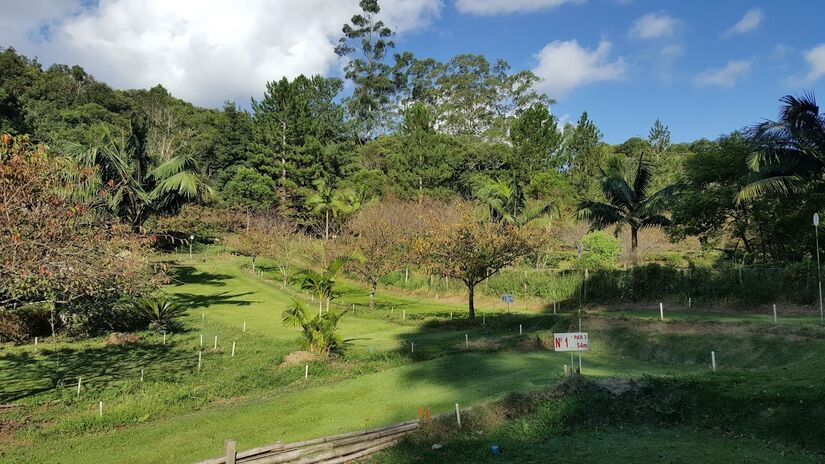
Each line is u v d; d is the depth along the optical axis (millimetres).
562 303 31156
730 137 28625
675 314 22234
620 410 11172
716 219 29062
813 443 9055
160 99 89812
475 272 25438
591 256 33750
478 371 15938
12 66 76000
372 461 9336
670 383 11789
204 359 19000
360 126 91250
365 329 26078
